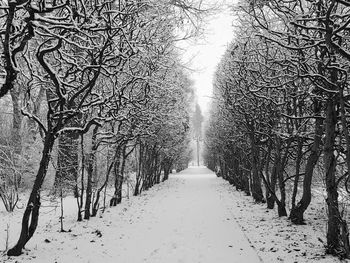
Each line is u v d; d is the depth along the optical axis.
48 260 8.33
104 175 23.06
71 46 11.56
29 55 10.25
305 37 7.59
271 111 14.28
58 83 8.58
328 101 8.88
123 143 16.70
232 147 29.22
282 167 15.05
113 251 9.57
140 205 19.95
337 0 5.68
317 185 19.33
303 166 22.78
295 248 9.56
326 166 8.89
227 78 17.38
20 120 19.91
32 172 20.00
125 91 15.55
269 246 9.98
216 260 8.78
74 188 16.88
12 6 5.60
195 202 21.17
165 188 32.50
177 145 38.06
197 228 12.95
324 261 8.16
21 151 19.16
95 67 8.93
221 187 32.69
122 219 15.04
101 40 11.30
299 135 12.30
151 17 9.99
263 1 8.39
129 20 10.06
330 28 5.98
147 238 11.28
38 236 10.96
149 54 11.34
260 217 15.14
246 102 15.55
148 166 30.86
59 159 17.11
